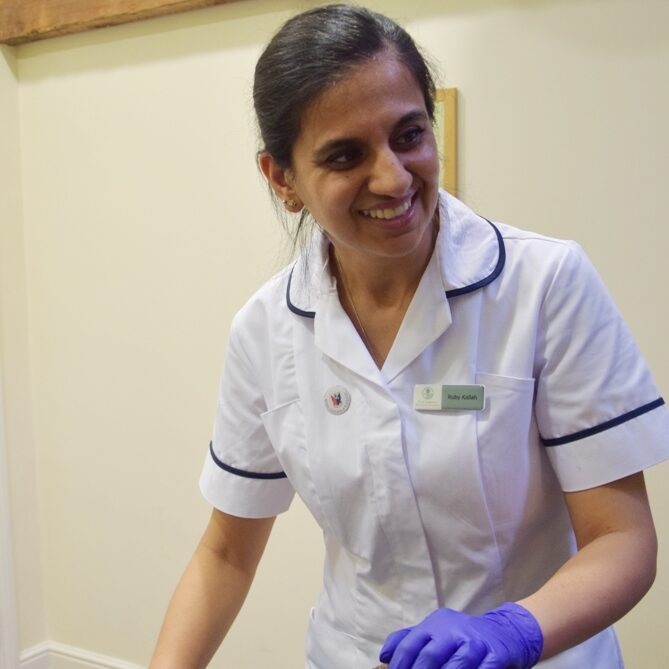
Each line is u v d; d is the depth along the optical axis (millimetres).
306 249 1118
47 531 2471
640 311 1685
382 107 834
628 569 903
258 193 2018
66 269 2320
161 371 2217
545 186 1728
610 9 1634
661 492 1713
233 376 1167
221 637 1222
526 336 972
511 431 980
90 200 2252
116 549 2361
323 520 1100
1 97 2275
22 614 2447
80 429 2369
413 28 1807
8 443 2373
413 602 1070
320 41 850
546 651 851
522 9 1707
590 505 963
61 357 2367
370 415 1018
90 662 2438
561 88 1691
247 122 2002
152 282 2195
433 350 1007
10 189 2318
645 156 1641
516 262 997
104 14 2084
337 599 1159
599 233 1696
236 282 2080
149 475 2277
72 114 2246
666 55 1600
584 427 957
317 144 864
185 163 2104
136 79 2137
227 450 1192
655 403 958
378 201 871
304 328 1084
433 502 1005
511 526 1019
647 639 1765
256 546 1250
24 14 2195
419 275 1021
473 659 797
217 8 2004
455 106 1771
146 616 2346
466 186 1795
